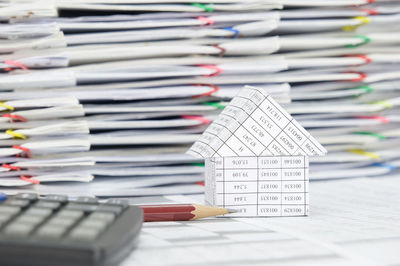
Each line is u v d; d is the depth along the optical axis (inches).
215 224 19.8
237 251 16.1
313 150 21.0
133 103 25.6
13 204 17.2
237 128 20.9
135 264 14.9
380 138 29.0
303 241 17.2
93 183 24.9
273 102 21.0
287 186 21.0
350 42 27.6
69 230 15.1
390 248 16.4
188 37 26.1
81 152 25.3
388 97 29.6
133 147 26.8
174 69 25.4
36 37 25.0
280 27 26.8
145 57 25.9
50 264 13.6
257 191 21.0
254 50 26.5
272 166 21.0
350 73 28.1
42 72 24.2
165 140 25.6
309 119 27.8
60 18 24.9
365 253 15.9
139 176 26.3
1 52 24.8
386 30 29.0
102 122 24.9
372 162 29.5
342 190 26.2
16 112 24.2
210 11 26.4
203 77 26.1
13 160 24.2
